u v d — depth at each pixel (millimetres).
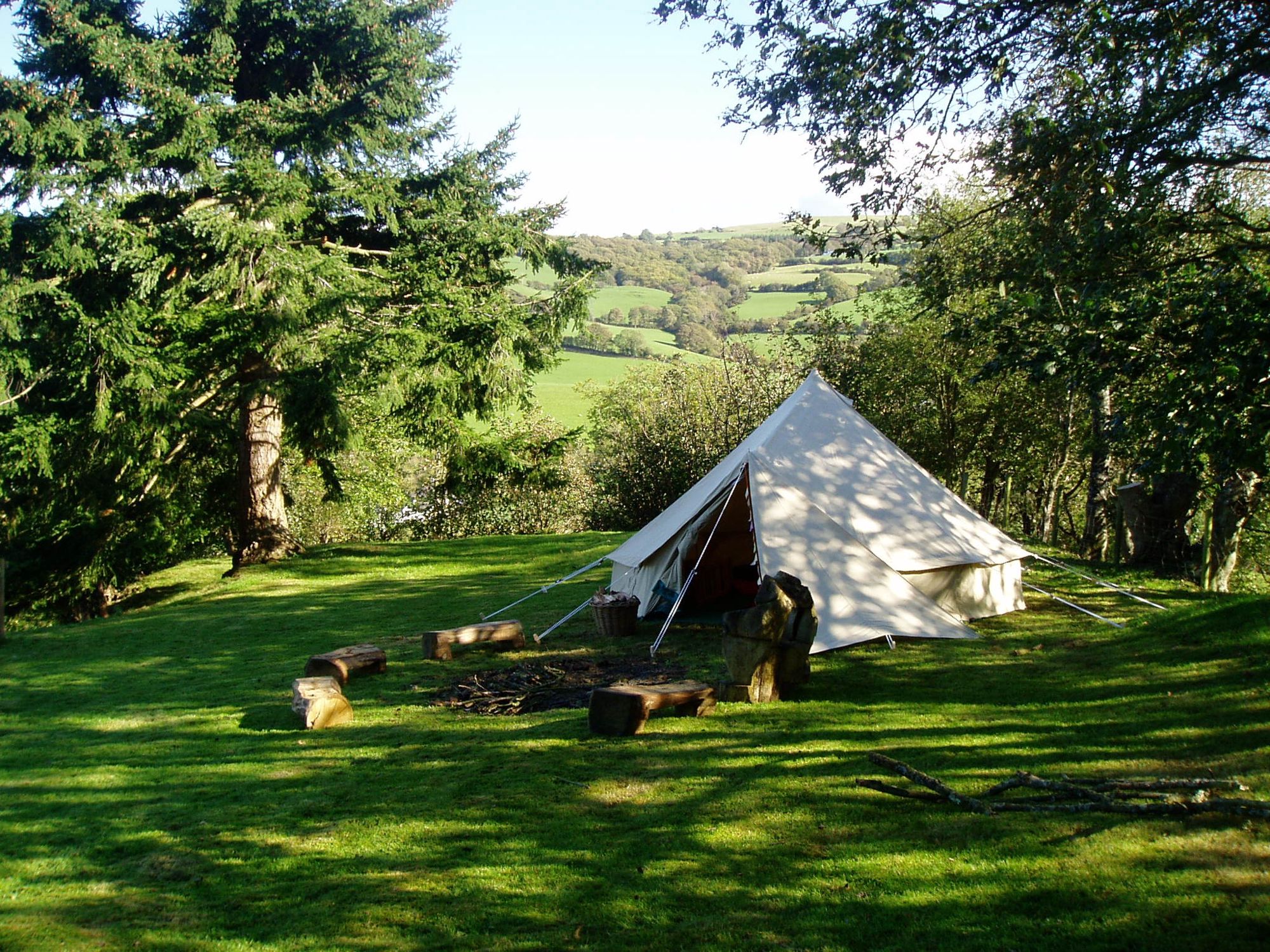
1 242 14508
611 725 6141
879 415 19344
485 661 8688
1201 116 7309
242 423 17828
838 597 8289
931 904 3621
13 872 4746
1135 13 7379
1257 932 3135
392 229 17609
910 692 6730
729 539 11219
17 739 7363
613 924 3762
